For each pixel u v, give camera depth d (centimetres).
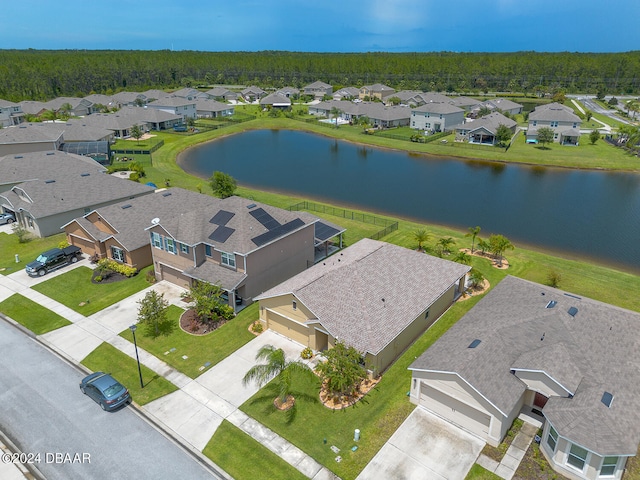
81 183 5466
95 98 14475
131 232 4219
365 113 12488
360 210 6281
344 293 3034
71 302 3675
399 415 2498
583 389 2220
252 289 3597
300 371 2659
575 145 10031
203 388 2714
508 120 11100
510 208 6419
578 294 3819
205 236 3666
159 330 3291
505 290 3225
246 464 2202
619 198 6869
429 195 7000
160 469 2172
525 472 2127
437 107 11575
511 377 2367
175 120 11806
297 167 8638
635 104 14025
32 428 2420
